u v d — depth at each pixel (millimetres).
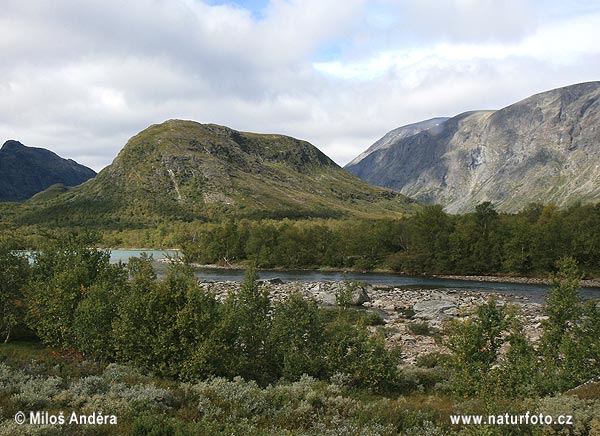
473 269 105875
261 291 25891
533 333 38562
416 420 15133
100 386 17359
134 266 29969
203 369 20859
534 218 129250
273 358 23391
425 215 118438
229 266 133250
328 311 46844
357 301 59406
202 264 138625
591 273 96438
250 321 24109
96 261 33062
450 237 108562
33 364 20516
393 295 68750
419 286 85250
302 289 74125
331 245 126562
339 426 14477
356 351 22953
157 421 13445
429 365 28641
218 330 21734
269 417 15508
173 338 22062
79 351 25484
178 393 17234
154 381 19359
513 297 68875
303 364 22688
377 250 122938
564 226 103938
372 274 110250
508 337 20688
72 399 15711
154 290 23156
